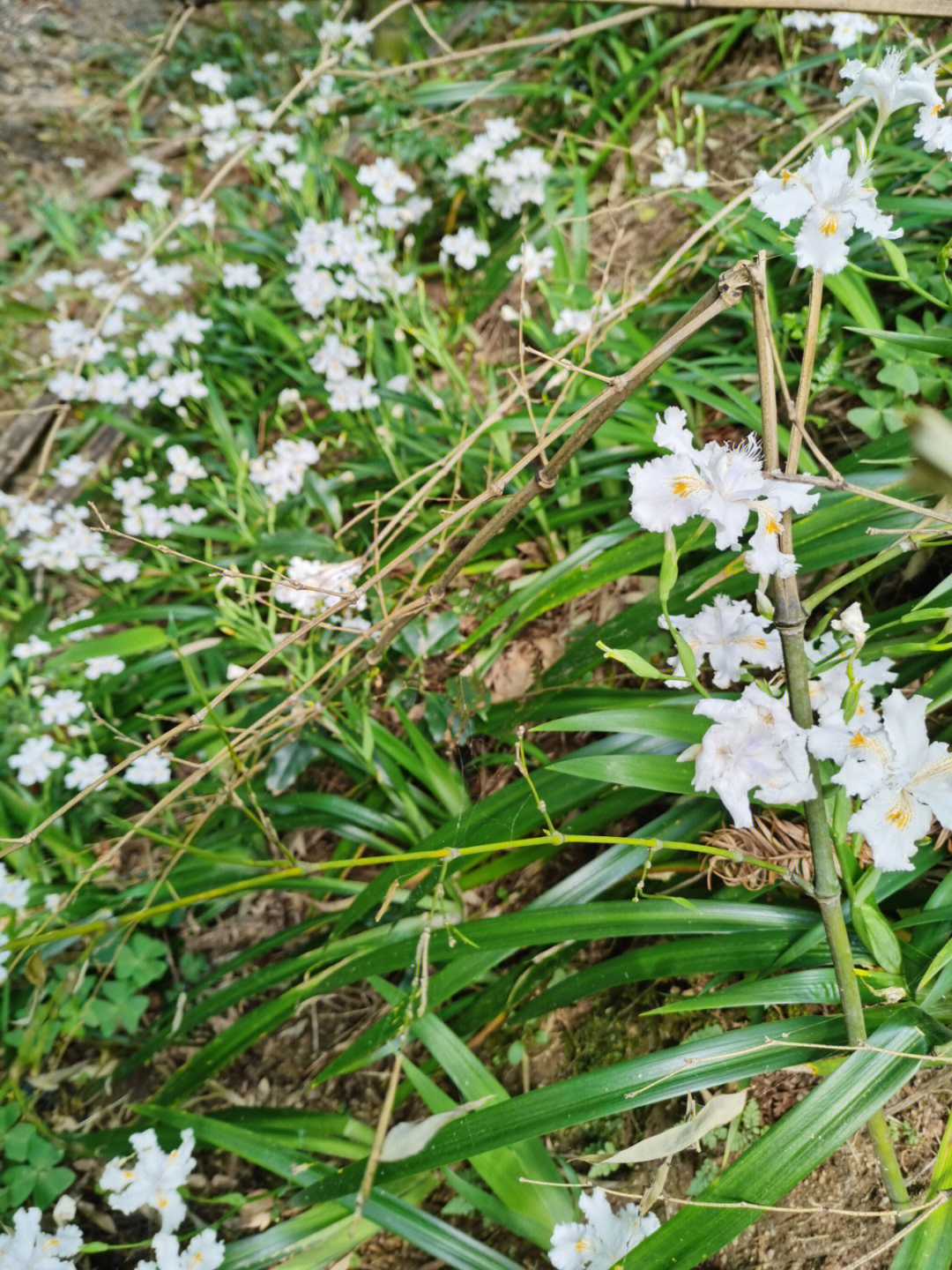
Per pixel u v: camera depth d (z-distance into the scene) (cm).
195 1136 56
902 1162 44
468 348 106
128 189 139
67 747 81
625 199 105
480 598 80
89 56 160
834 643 43
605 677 69
